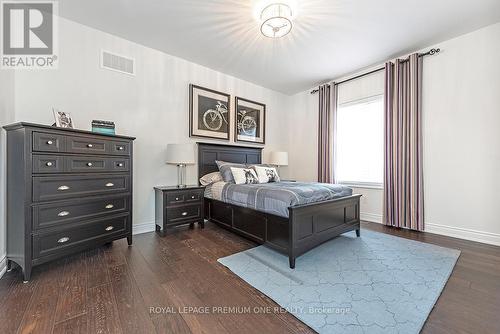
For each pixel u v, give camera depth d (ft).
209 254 7.55
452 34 9.00
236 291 5.39
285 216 6.98
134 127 9.67
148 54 10.04
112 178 7.52
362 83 12.54
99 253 7.52
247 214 8.59
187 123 11.37
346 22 8.12
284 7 7.04
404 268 6.60
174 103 10.89
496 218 8.50
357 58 10.99
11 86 6.86
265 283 5.75
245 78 13.61
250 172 10.92
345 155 13.46
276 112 15.97
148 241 8.74
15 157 5.92
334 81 13.78
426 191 10.17
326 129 13.97
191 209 10.18
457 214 9.37
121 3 7.21
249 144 14.24
